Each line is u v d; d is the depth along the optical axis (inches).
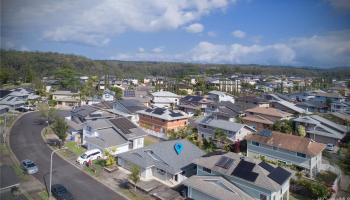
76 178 786.2
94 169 847.7
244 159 719.7
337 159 1026.1
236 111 1651.1
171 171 786.2
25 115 1652.3
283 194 679.7
